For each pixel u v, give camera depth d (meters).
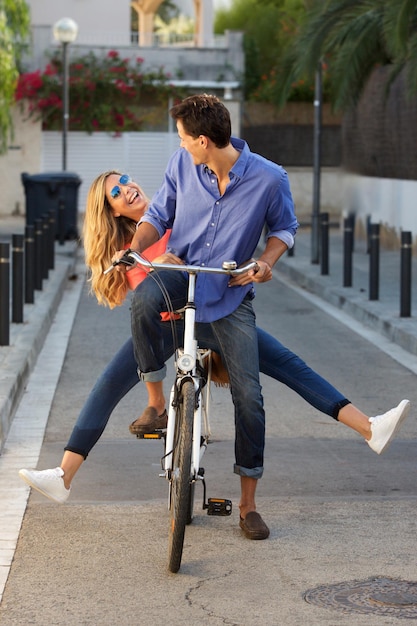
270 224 7.08
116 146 44.78
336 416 7.13
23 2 33.09
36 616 5.80
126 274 7.19
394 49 18.50
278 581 6.36
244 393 6.95
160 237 7.00
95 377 12.77
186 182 6.86
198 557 6.77
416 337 14.62
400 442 9.98
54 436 9.97
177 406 6.64
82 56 44.09
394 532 7.27
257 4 58.66
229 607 5.95
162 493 8.19
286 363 7.20
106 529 7.29
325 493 8.25
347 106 24.03
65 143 33.94
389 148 27.70
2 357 12.42
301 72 22.73
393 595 6.13
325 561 6.70
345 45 22.83
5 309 13.18
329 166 44.59
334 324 17.38
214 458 9.29
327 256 22.36
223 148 6.68
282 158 44.66
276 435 10.20
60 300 20.00
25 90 43.16
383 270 23.17
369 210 29.88
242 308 6.95
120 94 44.59
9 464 8.96
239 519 7.53
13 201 43.78
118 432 10.23
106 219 7.21
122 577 6.40
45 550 6.86
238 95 45.53
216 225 6.82
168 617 5.80
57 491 7.07
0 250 13.17
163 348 6.91
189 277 6.51
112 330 16.38
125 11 51.75
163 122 45.16
